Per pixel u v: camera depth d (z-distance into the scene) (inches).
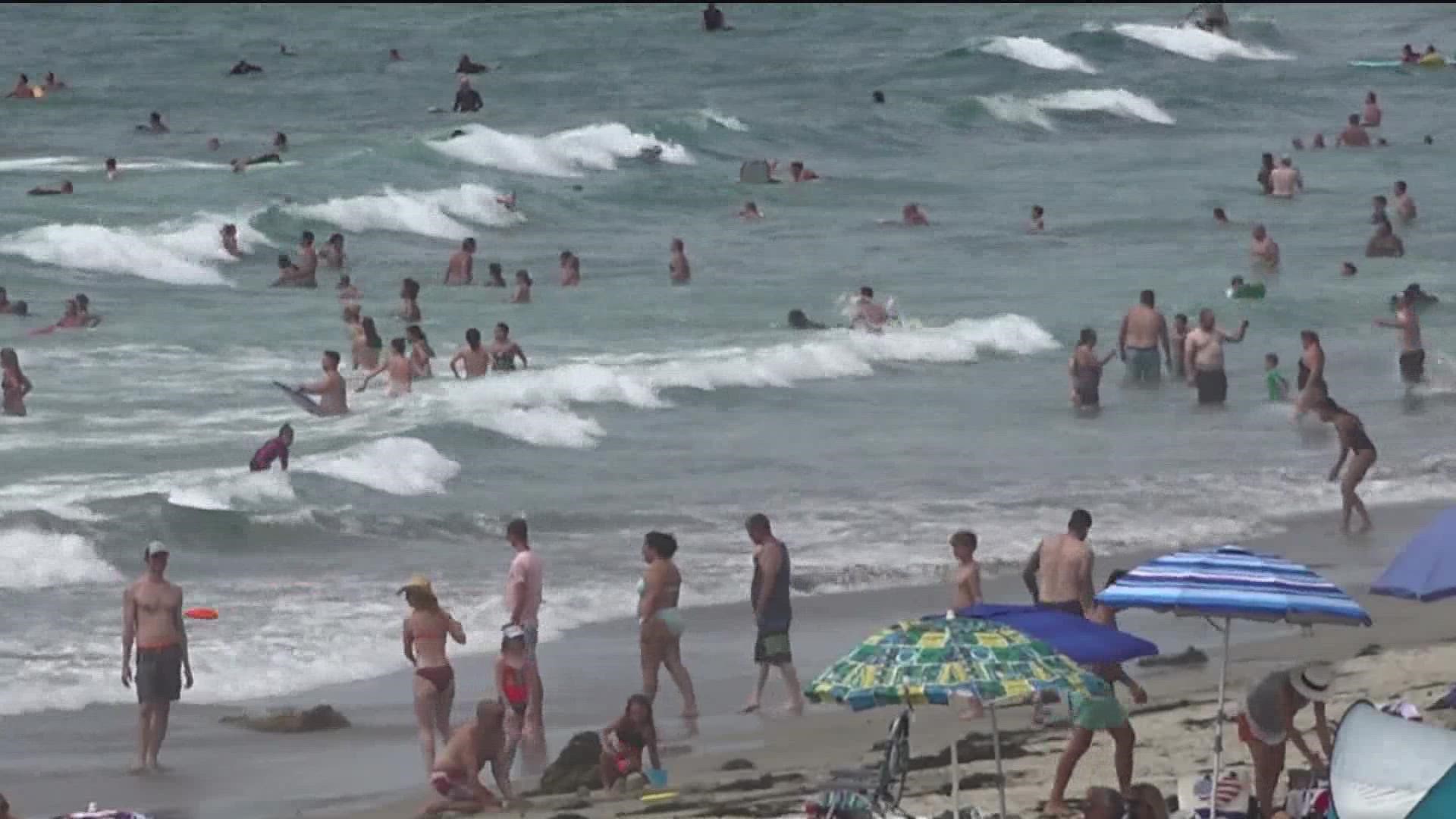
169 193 6993.1
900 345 5359.3
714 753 2426.2
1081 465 4298.7
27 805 2267.5
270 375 4783.5
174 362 4894.2
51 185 7209.6
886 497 3988.7
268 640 2955.2
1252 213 7731.3
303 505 3764.8
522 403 4616.1
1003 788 1903.3
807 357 5162.4
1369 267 6673.2
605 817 2098.9
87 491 3651.6
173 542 3481.8
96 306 5561.0
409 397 4579.2
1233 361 5447.8
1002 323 5570.9
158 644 2406.5
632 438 4463.6
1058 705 2556.6
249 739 2541.8
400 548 3563.0
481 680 2805.1
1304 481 4175.7
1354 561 3531.0
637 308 5797.2
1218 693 2447.1
